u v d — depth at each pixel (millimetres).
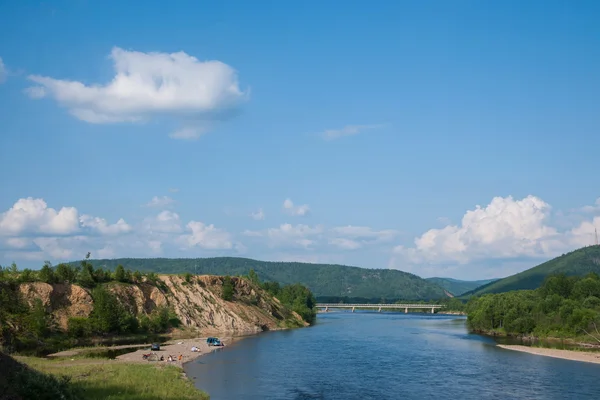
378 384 80625
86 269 155375
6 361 51000
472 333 176000
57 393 50469
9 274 133375
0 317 107250
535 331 155750
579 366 99000
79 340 123812
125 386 63219
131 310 152750
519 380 84438
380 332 180875
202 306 177625
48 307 130125
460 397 72125
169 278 182750
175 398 60312
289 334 170625
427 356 113000
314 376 86812
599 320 140125
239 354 113312
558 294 184250
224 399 68688
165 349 116250
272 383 80250
